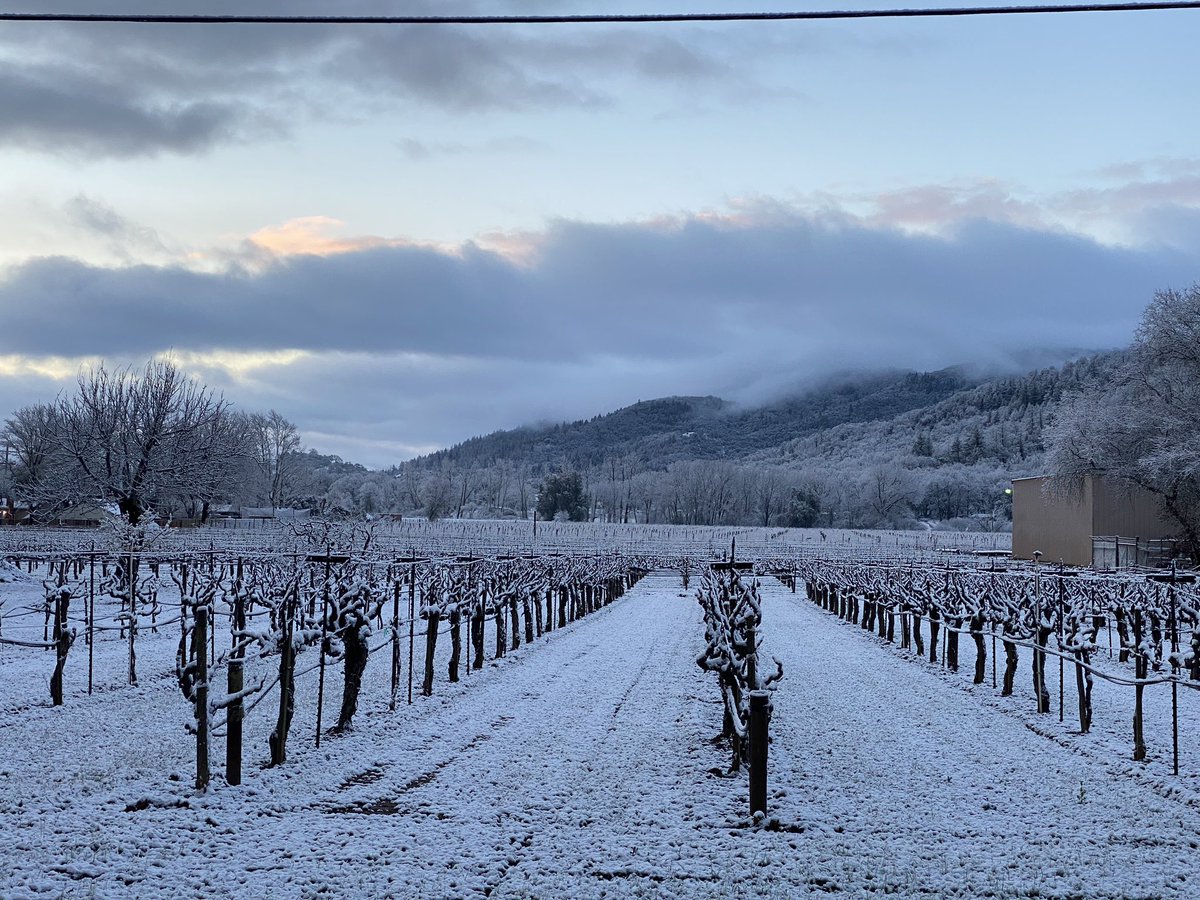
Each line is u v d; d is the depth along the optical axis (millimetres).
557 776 10648
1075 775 11109
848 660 21703
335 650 12391
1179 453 48375
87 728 12750
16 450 78812
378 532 64875
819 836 8766
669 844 8484
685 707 15078
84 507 69125
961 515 152250
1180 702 16109
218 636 23047
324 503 34000
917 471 160625
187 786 9852
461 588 20906
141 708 14203
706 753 11883
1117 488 54562
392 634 14422
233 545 47938
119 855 7969
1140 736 11797
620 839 8594
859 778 10836
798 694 16562
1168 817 9477
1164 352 53312
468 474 163625
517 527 99375
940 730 13641
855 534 101625
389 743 12133
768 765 11289
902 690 17281
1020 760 11836
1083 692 13484
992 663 19812
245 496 84875
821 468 178375
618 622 30656
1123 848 8578
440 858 8000
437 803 9586
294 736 12391
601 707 14984
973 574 27031
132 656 16438
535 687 16922
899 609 25031
